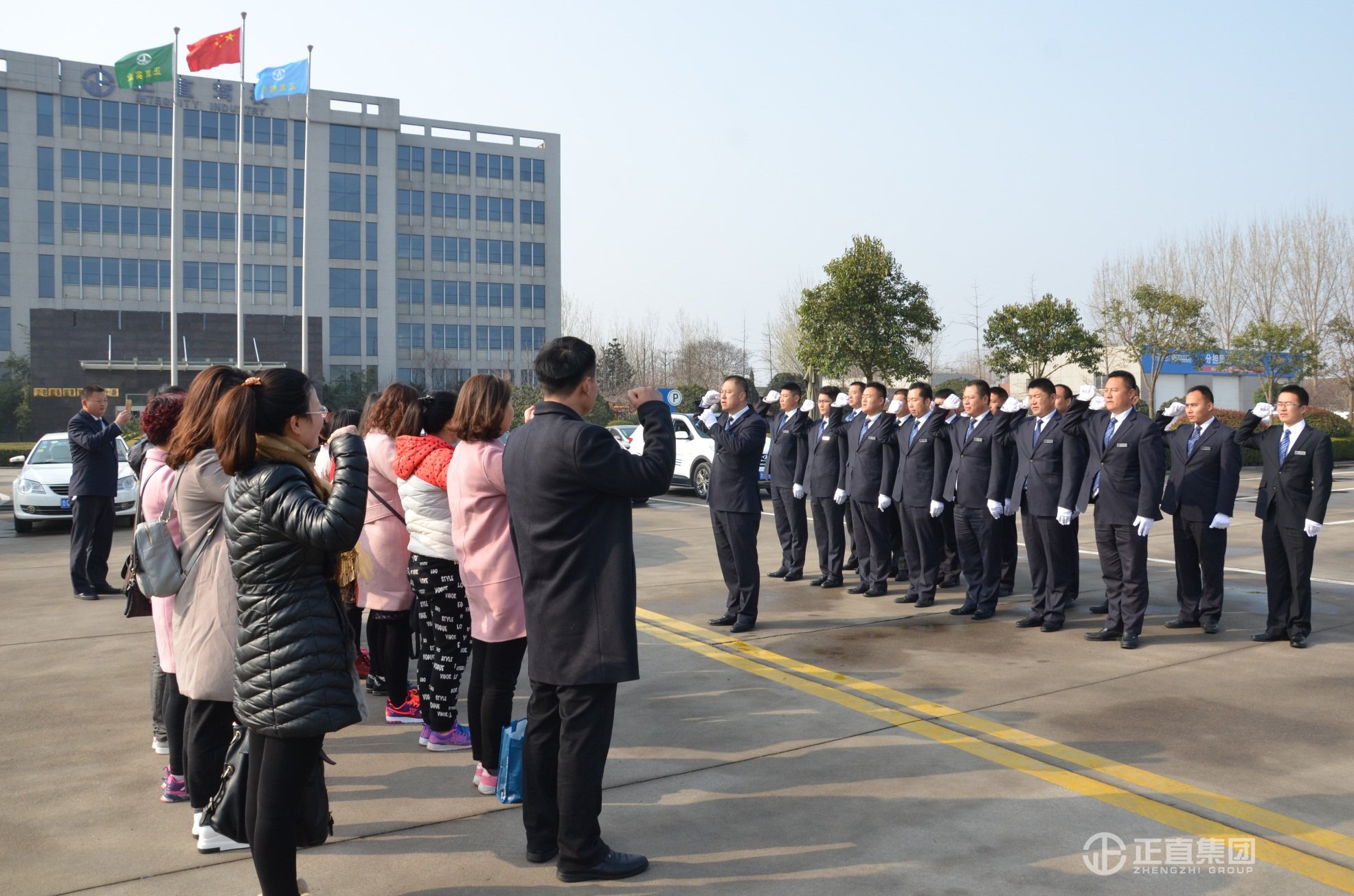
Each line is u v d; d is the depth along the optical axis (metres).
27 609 7.41
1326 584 8.55
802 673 5.61
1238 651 6.09
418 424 4.52
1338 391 44.59
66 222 43.31
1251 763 4.10
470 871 3.20
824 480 8.52
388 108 48.97
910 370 25.38
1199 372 36.88
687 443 16.75
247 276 46.16
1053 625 6.68
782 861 3.23
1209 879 3.08
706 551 10.70
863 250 24.97
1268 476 6.29
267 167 46.47
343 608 2.78
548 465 3.10
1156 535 11.88
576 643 3.10
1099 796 3.76
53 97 42.91
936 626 6.90
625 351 59.81
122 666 5.76
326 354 47.97
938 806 3.67
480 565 3.76
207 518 3.12
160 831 3.50
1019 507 6.86
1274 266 36.38
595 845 3.14
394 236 49.16
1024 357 28.16
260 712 2.62
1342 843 3.34
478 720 3.91
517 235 53.56
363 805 3.77
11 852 3.32
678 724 4.66
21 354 42.84
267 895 2.69
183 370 42.88
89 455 7.75
